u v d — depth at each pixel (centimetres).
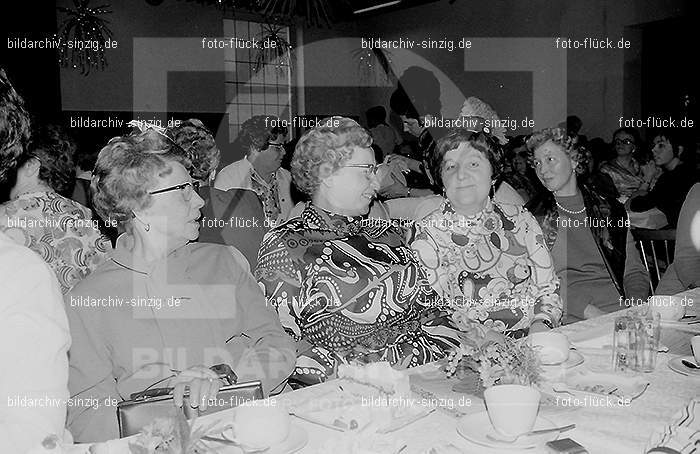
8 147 113
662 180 488
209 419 128
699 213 281
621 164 538
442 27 834
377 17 912
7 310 109
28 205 235
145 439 102
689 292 247
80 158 430
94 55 709
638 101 667
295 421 127
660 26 653
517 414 113
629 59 672
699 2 614
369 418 123
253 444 113
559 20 721
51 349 111
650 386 146
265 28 877
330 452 107
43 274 115
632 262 284
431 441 118
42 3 628
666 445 108
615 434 120
